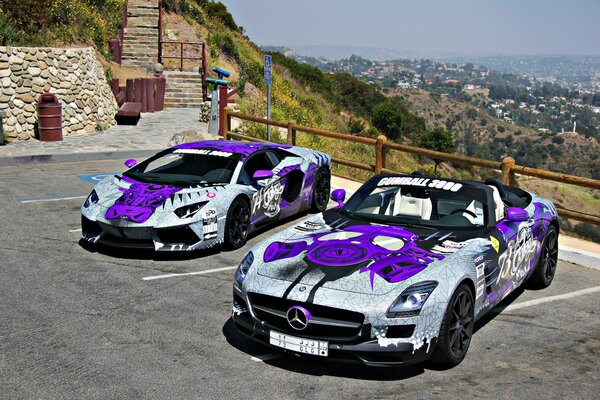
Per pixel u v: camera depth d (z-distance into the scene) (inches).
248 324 184.5
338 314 169.2
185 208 275.1
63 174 481.1
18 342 193.0
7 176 468.8
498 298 215.8
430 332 169.6
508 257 219.3
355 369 181.3
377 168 437.1
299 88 1462.8
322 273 179.5
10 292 235.8
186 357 185.9
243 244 307.0
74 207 373.4
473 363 186.7
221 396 163.3
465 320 187.3
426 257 187.0
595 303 245.8
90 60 704.4
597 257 293.6
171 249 271.4
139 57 1001.5
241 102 863.7
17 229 322.0
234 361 184.4
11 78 601.3
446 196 225.1
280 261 189.9
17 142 599.2
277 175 332.2
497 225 221.3
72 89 658.8
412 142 2199.8
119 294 237.3
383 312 165.3
